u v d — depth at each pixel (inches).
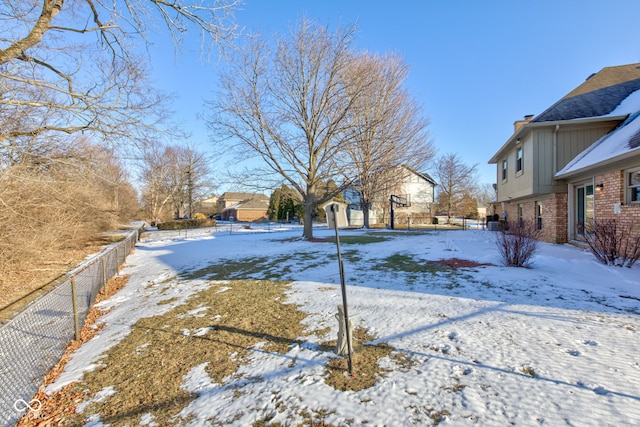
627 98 435.5
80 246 618.5
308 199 665.0
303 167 655.8
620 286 213.9
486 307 183.9
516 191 543.2
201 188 1808.6
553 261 294.7
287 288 265.1
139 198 2027.6
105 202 837.8
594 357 122.3
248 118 626.8
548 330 148.5
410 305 197.3
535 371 115.9
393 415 99.7
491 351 132.8
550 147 438.3
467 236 653.3
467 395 105.8
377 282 258.7
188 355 159.9
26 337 170.6
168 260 484.7
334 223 129.6
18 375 145.3
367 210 1020.5
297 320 191.9
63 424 113.4
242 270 356.5
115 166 692.1
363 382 119.3
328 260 380.5
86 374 149.3
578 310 171.3
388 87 818.2
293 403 110.9
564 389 104.4
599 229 291.1
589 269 260.2
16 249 378.3
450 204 1541.6
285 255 441.7
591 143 424.2
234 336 177.6
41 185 388.5
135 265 482.6
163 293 291.0
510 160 589.6
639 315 161.5
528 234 299.7
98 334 209.0
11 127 355.6
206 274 350.9
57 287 203.6
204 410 113.5
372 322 176.2
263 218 2078.0
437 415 97.7
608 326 149.1
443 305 192.7
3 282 354.0
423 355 135.2
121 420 113.1
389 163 700.7
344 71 619.8
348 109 612.1
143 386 134.9
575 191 423.8
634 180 306.5
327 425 98.7
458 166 1550.2
